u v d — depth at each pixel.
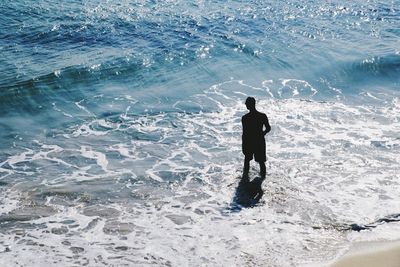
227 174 10.80
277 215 9.30
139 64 16.70
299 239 8.57
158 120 13.40
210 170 10.98
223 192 10.11
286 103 14.57
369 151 11.82
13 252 8.15
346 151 11.80
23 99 14.26
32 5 22.02
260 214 9.34
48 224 8.98
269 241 8.52
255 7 23.67
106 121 13.31
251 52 18.09
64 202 9.70
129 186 10.33
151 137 12.48
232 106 14.31
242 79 16.23
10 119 13.31
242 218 9.20
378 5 25.12
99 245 8.41
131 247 8.37
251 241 8.52
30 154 11.54
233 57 17.73
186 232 8.78
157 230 8.84
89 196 9.93
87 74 15.77
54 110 13.87
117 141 12.27
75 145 12.02
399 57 17.78
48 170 10.88
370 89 15.93
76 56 17.17
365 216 9.27
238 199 9.86
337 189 10.21
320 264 7.89
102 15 21.38
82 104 14.25
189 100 14.65
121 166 11.11
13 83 14.84
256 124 10.17
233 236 8.66
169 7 22.92
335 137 12.49
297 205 9.63
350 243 8.47
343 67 17.14
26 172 10.76
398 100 15.02
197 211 9.45
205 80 16.06
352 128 13.02
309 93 15.44
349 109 14.28
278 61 17.55
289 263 7.93
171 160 11.41
